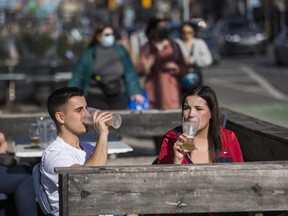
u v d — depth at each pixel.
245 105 25.61
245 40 58.50
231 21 61.59
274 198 5.82
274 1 85.69
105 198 5.70
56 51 29.28
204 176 5.77
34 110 23.80
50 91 25.30
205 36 50.72
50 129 9.60
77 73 13.61
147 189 5.73
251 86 33.84
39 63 26.55
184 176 5.76
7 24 29.20
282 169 5.82
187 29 16.22
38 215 8.05
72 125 6.92
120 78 13.71
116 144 9.34
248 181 5.80
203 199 5.77
